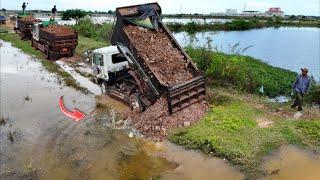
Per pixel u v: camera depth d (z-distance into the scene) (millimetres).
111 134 12102
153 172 9648
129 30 13883
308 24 74562
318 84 16234
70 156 10617
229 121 11961
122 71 15977
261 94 16531
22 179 9430
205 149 10555
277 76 19250
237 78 17406
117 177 9461
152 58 13117
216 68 17781
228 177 9219
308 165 9734
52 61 24328
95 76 17062
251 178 9109
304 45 37250
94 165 10094
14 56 25984
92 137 11898
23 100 15875
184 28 57438
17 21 37156
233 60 18266
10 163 10266
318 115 13008
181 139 11234
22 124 13109
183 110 12664
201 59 18750
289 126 11898
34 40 28656
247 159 9859
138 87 13609
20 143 11531
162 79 12531
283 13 139250
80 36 35656
